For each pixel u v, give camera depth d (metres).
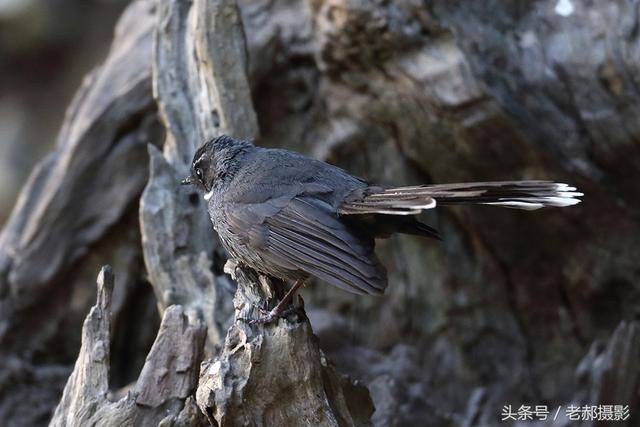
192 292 10.83
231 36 11.36
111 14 24.00
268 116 13.39
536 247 12.86
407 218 8.71
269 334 8.64
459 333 13.38
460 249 13.29
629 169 12.18
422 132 12.49
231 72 11.34
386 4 11.88
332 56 12.57
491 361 13.37
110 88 13.54
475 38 12.03
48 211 13.31
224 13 11.33
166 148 11.84
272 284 9.22
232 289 10.95
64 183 13.29
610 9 12.27
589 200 12.31
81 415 8.83
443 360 13.35
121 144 13.34
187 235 11.09
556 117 12.13
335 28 12.25
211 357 9.82
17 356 13.73
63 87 24.06
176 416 8.77
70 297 13.62
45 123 23.98
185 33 11.97
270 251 8.70
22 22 23.23
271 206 8.84
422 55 12.02
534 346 13.44
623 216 12.38
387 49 12.08
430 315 13.43
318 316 13.43
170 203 11.11
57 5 23.42
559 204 7.89
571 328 13.27
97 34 24.05
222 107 11.28
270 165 9.24
